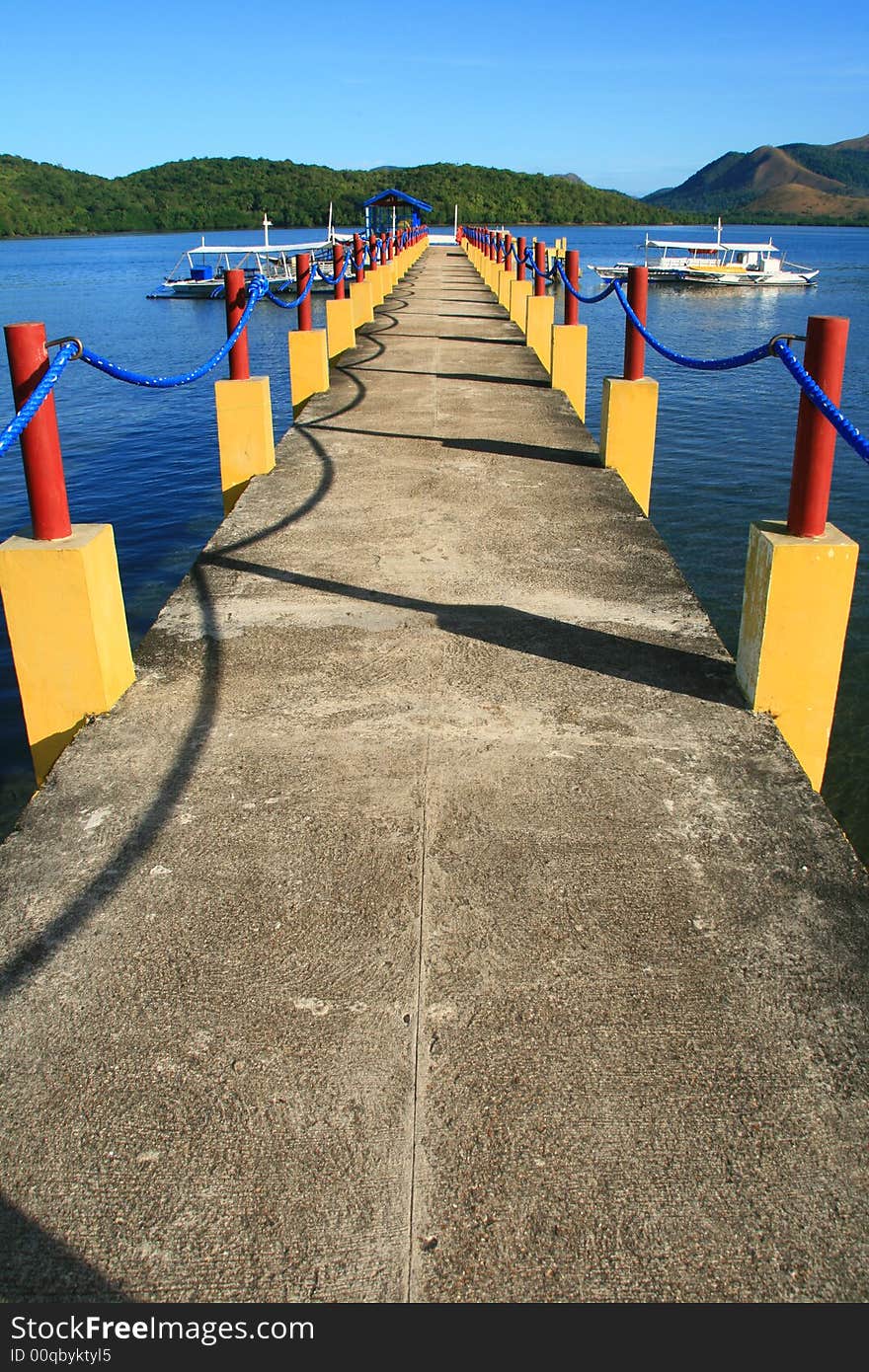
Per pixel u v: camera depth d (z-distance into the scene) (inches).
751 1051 82.1
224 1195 70.4
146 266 3415.4
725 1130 75.2
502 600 174.6
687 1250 66.9
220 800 116.6
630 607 171.5
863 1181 71.4
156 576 492.1
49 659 133.6
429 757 124.9
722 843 108.0
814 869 104.0
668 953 92.5
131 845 108.5
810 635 132.2
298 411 364.5
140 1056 81.9
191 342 1446.9
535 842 108.3
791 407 897.5
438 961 91.7
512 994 88.0
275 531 211.3
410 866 104.7
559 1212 69.2
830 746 304.7
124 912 98.4
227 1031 84.3
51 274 3026.6
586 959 91.8
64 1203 69.9
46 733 138.0
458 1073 80.0
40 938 95.0
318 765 123.5
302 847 107.9
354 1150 73.7
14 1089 79.0
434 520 217.9
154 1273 65.5
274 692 142.4
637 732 130.6
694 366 183.8
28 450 129.1
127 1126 75.7
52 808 115.3
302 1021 85.3
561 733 130.4
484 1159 73.0
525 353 462.3
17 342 127.6
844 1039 83.1
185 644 158.4
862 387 957.2
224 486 256.5
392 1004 87.0
